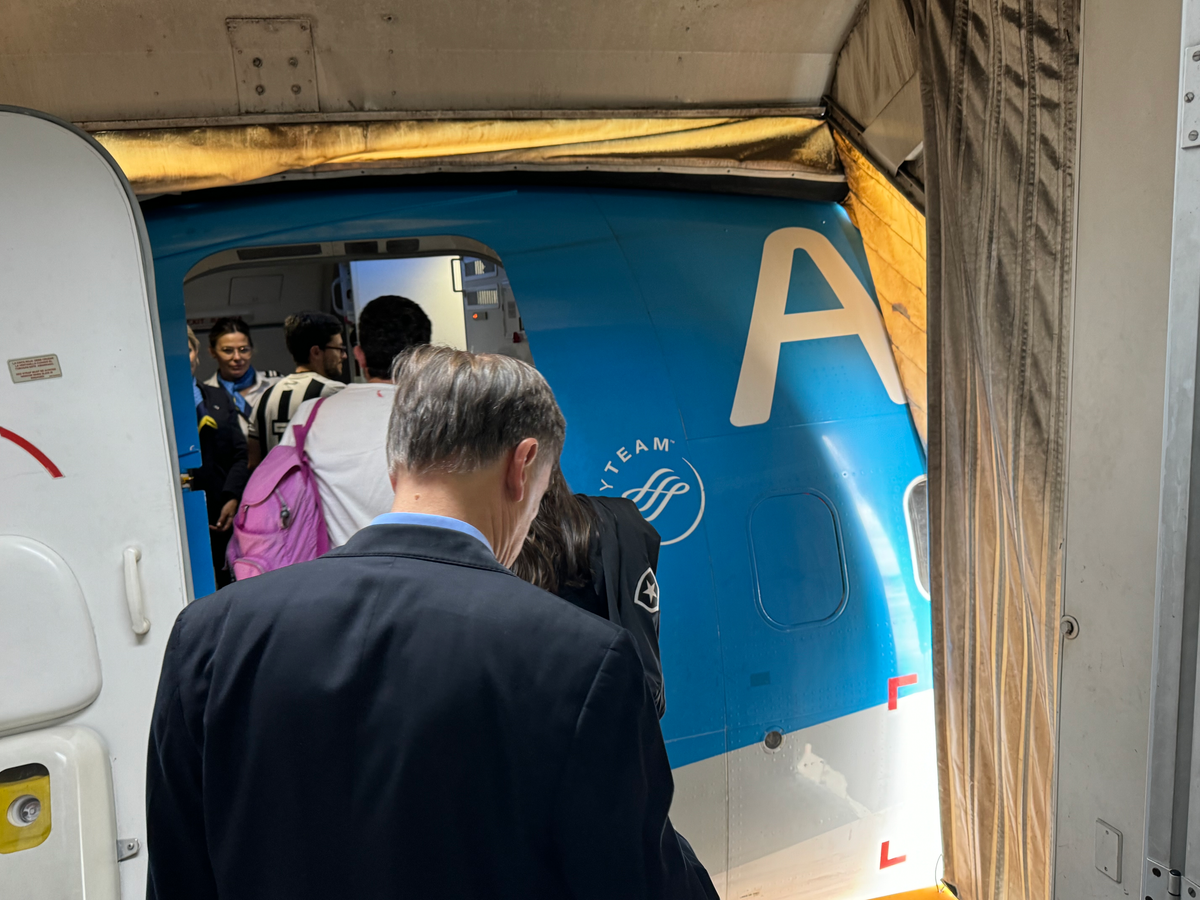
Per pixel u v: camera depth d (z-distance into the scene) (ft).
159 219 6.82
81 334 5.52
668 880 2.67
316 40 6.78
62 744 5.35
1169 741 3.53
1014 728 6.39
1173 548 3.46
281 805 2.50
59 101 6.57
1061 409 5.57
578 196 7.71
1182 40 3.35
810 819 7.25
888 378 8.02
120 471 5.61
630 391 7.09
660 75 7.66
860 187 8.23
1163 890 3.62
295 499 6.21
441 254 7.46
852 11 7.68
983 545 6.57
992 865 6.90
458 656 2.47
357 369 13.21
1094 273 4.09
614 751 2.46
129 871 5.52
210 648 2.67
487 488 2.89
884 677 7.45
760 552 7.14
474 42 7.07
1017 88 5.74
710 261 7.73
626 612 4.61
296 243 6.93
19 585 5.37
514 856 2.46
